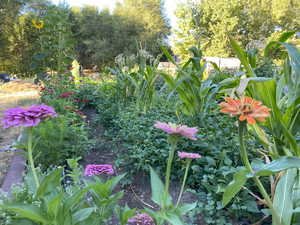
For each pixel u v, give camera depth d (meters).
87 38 20.06
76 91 5.43
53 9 5.78
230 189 1.02
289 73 1.57
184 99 2.94
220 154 2.01
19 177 2.21
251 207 1.58
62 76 5.59
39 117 0.93
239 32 18.38
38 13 13.45
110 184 1.06
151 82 3.71
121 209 1.17
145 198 1.97
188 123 2.77
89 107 5.52
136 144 2.45
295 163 0.93
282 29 18.94
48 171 2.04
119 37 19.23
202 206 1.73
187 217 1.70
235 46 1.75
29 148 0.99
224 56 16.67
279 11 17.47
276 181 1.44
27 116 0.91
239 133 0.96
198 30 4.20
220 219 1.60
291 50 1.46
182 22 17.58
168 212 0.99
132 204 1.89
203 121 2.65
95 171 1.20
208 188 1.76
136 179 2.25
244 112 0.85
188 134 0.94
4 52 13.88
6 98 6.82
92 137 3.44
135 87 4.30
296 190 1.31
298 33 1.61
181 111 3.17
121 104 4.27
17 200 1.09
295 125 1.54
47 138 2.39
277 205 1.21
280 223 1.10
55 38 5.61
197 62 3.17
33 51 12.33
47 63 5.61
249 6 17.56
